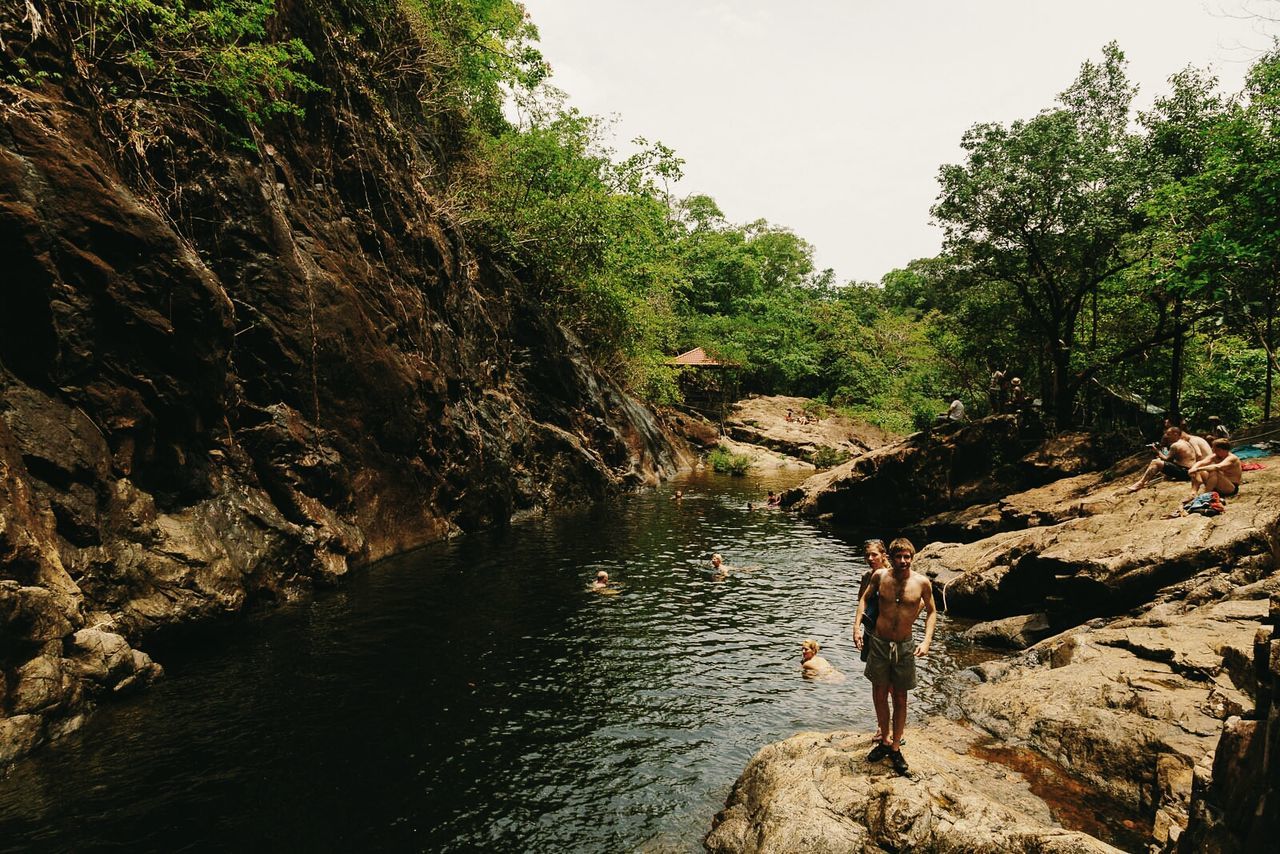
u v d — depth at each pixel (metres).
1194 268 17.53
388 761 7.37
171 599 9.74
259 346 13.21
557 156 28.70
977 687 9.32
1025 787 6.46
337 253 15.95
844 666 10.65
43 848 5.66
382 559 15.95
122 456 9.77
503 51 28.62
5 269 8.51
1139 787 6.34
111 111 11.22
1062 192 22.38
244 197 13.34
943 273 28.34
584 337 35.53
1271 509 10.97
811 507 25.83
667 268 43.91
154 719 7.95
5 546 7.12
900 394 60.69
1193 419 26.20
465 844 6.07
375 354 16.12
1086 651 8.88
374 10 20.61
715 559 16.47
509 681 9.63
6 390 8.39
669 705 9.08
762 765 6.76
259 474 12.92
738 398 58.88
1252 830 3.50
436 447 18.89
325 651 10.32
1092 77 23.94
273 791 6.69
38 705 7.15
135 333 10.04
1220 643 7.97
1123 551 11.30
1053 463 20.97
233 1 12.84
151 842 5.83
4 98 9.13
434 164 24.27
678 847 6.14
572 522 22.97
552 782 7.14
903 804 5.46
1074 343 28.56
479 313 24.17
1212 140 17.02
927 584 6.06
